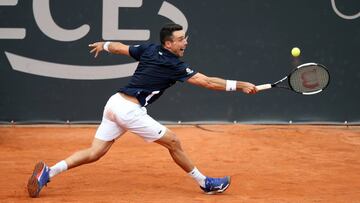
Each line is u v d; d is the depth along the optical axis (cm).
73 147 3444
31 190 2205
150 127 2216
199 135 3744
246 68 4031
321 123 4062
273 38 4019
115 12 3962
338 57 4031
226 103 4041
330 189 2458
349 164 3025
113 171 2794
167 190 2409
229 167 2928
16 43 3972
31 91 4006
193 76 2202
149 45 2291
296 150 3375
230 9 4003
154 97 2248
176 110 4034
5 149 3356
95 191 2377
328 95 4050
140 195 2305
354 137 3759
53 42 3981
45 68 3997
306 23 4019
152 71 2208
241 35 4016
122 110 2197
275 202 2203
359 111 4066
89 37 3984
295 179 2655
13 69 3994
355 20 4028
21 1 3953
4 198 2223
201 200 2223
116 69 4009
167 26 2200
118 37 3984
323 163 3039
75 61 3997
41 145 3478
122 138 3650
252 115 4056
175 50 2209
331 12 4016
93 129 3944
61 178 2619
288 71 4034
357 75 4047
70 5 3959
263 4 4000
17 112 4016
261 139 3653
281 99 4050
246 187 2483
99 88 4022
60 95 4019
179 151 2272
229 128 3947
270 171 2834
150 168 2875
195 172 2295
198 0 3984
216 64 4025
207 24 4000
